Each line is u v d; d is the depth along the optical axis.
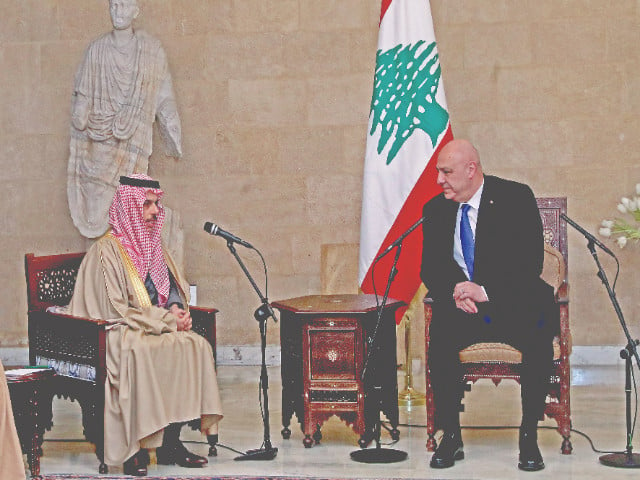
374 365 6.71
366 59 10.24
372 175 8.59
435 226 6.50
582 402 8.13
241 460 6.45
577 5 9.88
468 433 7.16
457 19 10.06
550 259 7.02
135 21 10.48
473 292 6.21
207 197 10.45
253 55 10.38
